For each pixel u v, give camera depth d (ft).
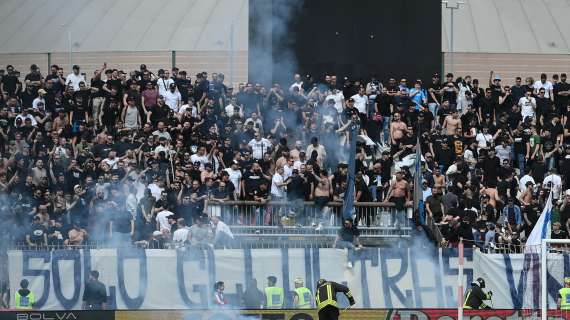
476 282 261.44
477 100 357.00
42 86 346.33
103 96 340.80
